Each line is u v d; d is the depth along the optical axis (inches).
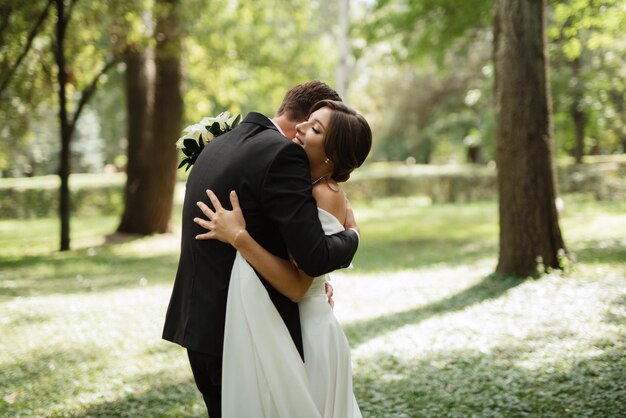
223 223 89.0
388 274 405.1
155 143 622.2
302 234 85.6
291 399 88.7
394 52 662.5
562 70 768.9
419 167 1273.4
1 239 706.2
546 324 244.2
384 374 197.5
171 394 183.6
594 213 690.8
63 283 388.8
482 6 551.2
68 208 563.8
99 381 197.5
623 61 704.4
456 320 263.7
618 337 217.6
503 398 167.9
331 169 95.3
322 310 97.0
